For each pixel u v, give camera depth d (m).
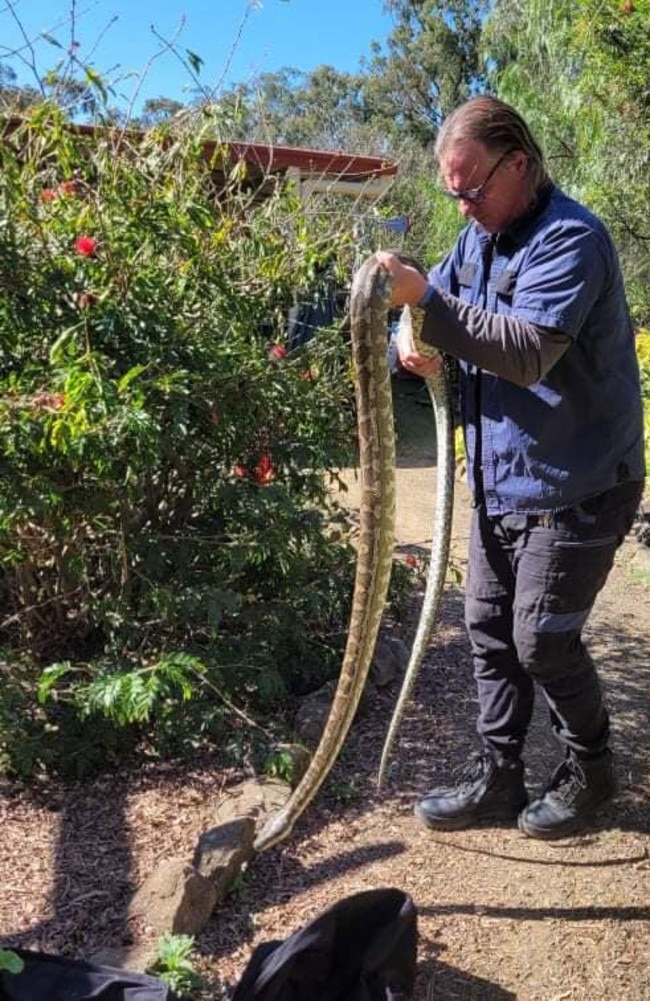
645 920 2.64
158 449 3.12
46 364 3.25
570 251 2.32
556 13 7.80
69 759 3.13
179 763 3.26
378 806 3.12
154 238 3.38
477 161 2.38
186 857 2.76
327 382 3.87
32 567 3.54
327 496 4.32
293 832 2.95
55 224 3.32
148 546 3.41
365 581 2.34
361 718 3.66
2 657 3.30
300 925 2.55
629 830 3.04
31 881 2.65
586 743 2.89
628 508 2.67
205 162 3.84
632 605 5.00
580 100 7.25
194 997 2.26
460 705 3.79
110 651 3.29
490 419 2.64
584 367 2.50
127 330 3.27
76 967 2.13
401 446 8.99
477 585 2.92
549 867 2.86
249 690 3.62
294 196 4.08
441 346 2.27
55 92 3.47
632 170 6.89
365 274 2.18
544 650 2.70
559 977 2.44
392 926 2.29
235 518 3.57
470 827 3.02
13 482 3.02
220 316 3.54
